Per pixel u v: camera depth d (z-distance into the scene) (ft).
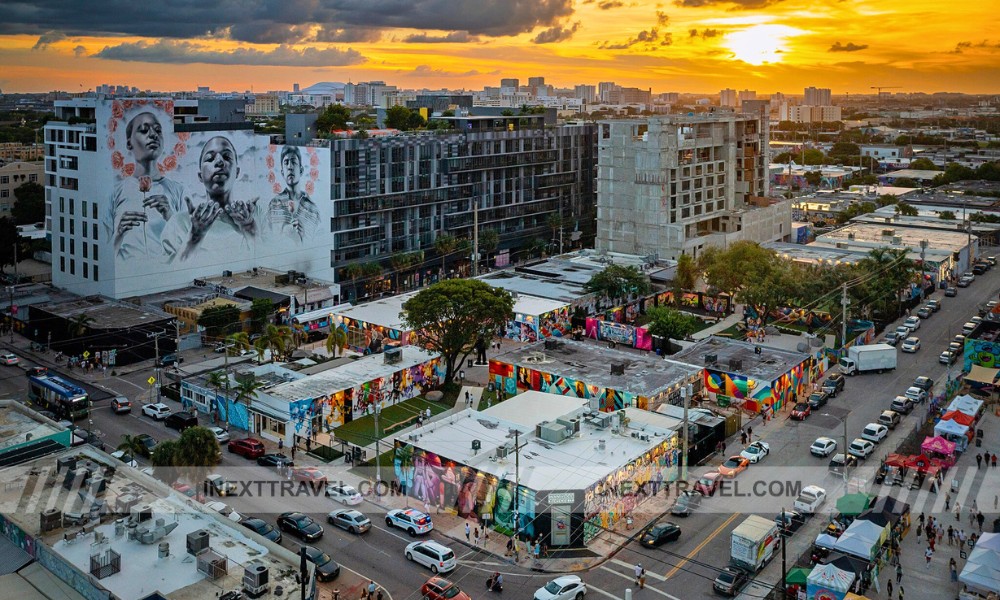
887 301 599.57
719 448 393.09
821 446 387.14
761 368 456.86
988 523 319.47
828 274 585.63
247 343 503.20
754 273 584.40
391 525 324.60
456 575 290.35
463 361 512.22
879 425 408.05
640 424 370.53
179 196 613.52
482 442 353.72
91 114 583.99
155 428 419.33
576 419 368.27
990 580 263.90
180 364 510.99
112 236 577.02
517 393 467.52
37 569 245.24
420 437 358.43
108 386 481.87
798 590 274.57
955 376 483.51
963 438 386.73
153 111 588.91
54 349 545.03
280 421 404.16
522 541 313.12
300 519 317.63
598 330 568.41
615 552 306.96
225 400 428.15
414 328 476.54
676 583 285.43
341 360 476.13
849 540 285.23
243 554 245.65
